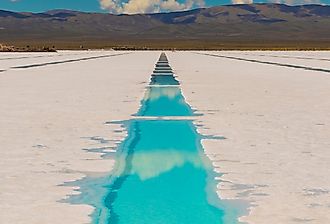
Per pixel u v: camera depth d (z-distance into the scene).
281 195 7.62
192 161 10.01
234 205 7.26
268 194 7.70
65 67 43.75
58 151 10.60
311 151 10.41
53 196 7.65
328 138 11.69
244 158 9.95
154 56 79.69
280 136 12.03
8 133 12.45
